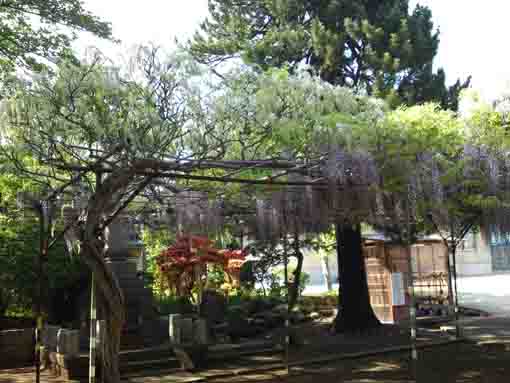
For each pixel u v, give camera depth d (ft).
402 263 45.83
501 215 27.17
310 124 21.18
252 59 38.17
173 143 19.01
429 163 23.48
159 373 27.17
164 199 26.89
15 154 18.17
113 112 17.35
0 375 28.25
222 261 36.06
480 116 25.34
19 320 36.35
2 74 31.71
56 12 32.01
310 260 94.32
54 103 17.15
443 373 26.27
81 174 18.61
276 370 28.19
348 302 39.27
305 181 22.70
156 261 38.11
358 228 37.27
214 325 38.24
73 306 36.78
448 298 46.85
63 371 27.04
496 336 35.40
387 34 37.47
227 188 25.20
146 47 17.76
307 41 38.91
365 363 29.40
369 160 21.65
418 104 36.06
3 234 34.12
